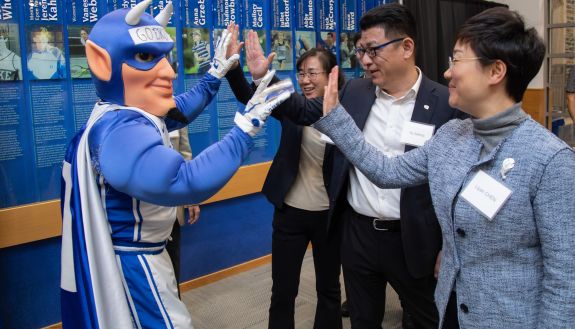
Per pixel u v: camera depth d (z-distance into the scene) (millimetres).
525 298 1056
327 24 3568
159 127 1323
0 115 2238
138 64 1289
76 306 1305
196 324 2633
